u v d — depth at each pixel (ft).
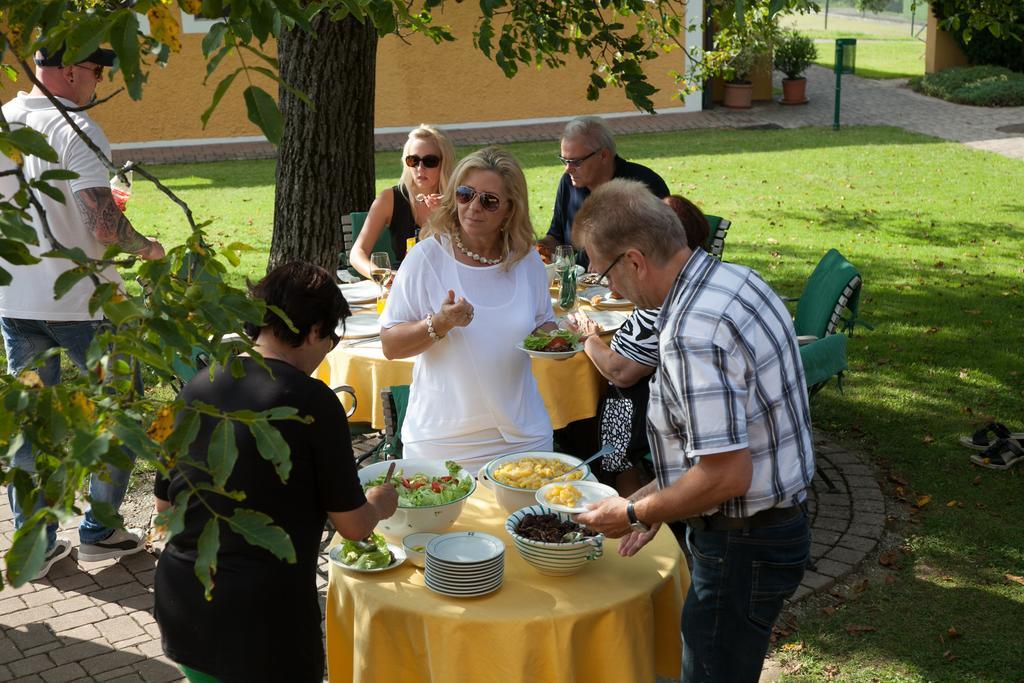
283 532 5.09
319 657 8.52
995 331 26.73
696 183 47.65
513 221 11.82
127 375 5.34
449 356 11.60
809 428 8.36
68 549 15.67
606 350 13.96
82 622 13.94
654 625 9.33
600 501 8.83
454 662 8.38
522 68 66.13
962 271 32.60
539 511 9.48
